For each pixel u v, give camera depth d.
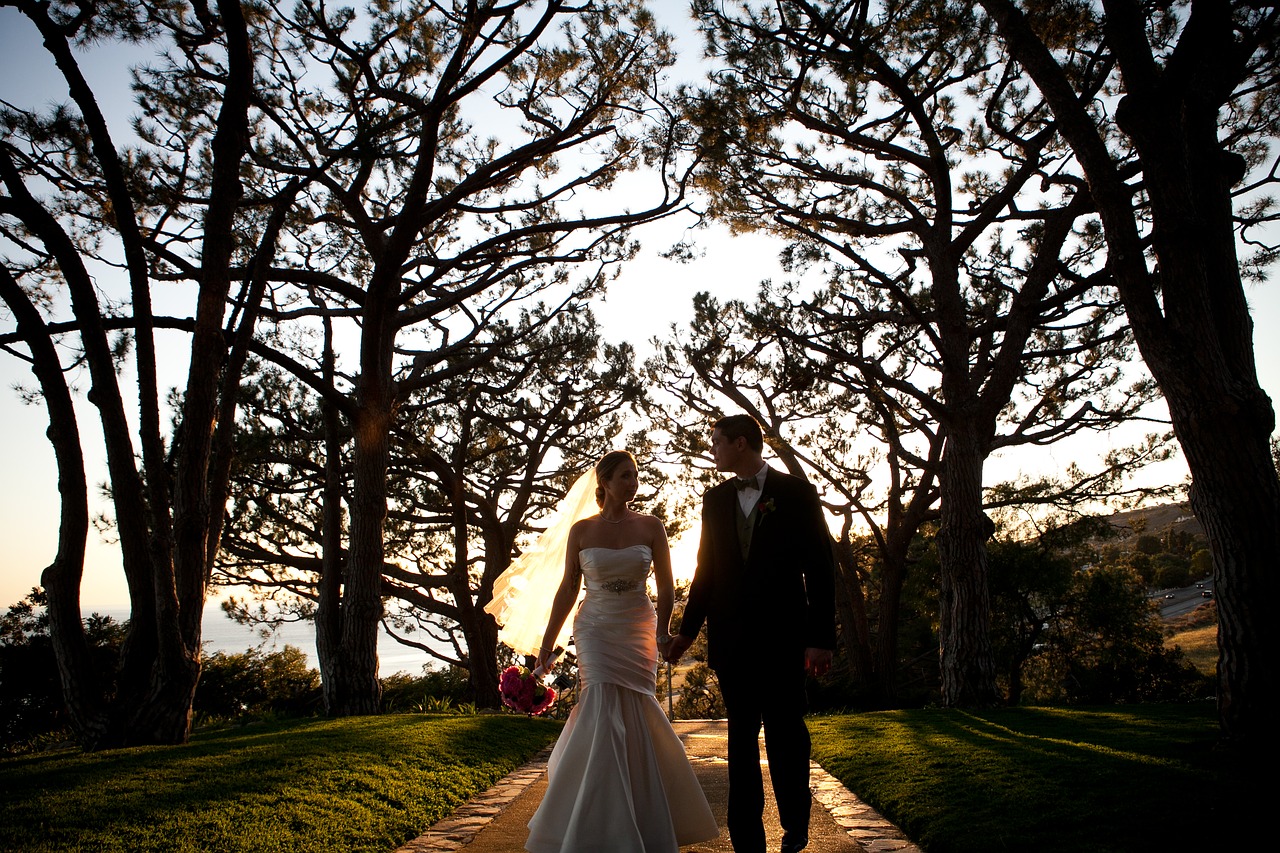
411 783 6.74
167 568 9.71
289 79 14.69
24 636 23.97
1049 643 26.58
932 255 16.55
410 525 23.88
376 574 15.14
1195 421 6.76
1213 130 7.53
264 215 15.18
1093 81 12.62
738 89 14.04
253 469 21.30
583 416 23.31
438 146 16.66
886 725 10.45
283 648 35.03
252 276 12.06
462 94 13.09
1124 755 6.43
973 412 15.67
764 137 15.85
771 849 4.75
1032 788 5.54
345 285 15.07
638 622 4.58
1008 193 15.33
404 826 5.47
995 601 25.47
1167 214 6.90
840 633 30.70
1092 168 7.07
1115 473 20.97
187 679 9.79
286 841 4.84
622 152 15.30
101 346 9.68
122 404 9.85
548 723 12.88
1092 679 24.33
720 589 4.55
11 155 11.52
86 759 7.61
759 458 4.74
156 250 12.85
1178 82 6.80
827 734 10.05
